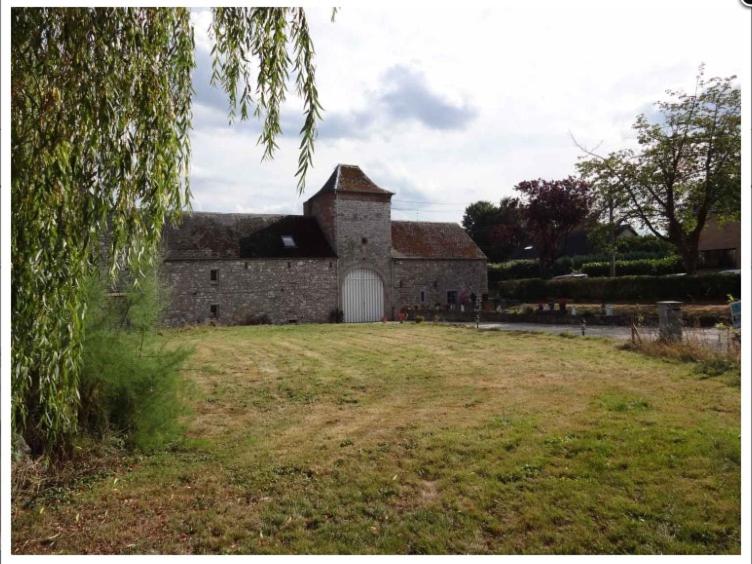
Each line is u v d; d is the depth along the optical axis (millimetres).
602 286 24344
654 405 6395
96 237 3928
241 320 23844
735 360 8531
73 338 3602
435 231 30969
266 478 4727
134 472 4926
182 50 4383
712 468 4418
